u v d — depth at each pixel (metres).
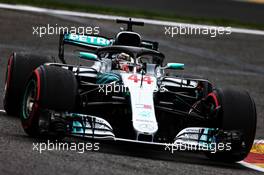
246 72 61.94
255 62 66.38
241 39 74.06
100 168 27.61
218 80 57.81
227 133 32.09
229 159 33.19
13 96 38.88
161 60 37.09
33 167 26.61
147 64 36.06
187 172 29.06
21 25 67.94
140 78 34.06
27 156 28.30
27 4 75.19
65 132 31.14
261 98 53.62
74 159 28.77
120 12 78.25
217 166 32.16
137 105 32.16
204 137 32.53
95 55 36.00
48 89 31.52
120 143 32.81
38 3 76.31
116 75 34.72
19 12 72.06
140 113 31.66
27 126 32.53
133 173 27.45
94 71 36.75
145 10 83.50
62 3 78.56
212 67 62.00
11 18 69.62
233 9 89.81
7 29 66.12
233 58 66.69
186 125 35.88
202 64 62.53
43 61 39.25
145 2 89.25
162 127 35.41
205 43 70.69
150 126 31.06
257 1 95.75
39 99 31.52
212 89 36.38
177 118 36.09
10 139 31.78
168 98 36.84
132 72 35.12
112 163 28.88
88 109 35.41
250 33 76.88
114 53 36.88
